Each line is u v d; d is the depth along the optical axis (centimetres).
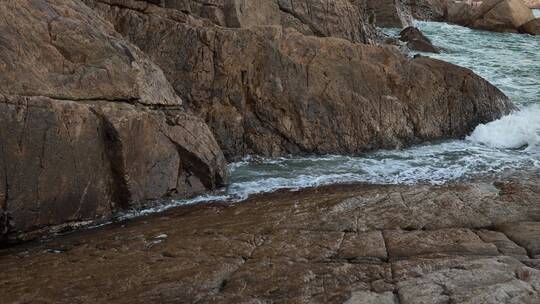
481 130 1230
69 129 722
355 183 924
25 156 673
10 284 514
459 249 546
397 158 1084
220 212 768
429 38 2716
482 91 1275
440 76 1261
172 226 700
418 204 707
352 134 1133
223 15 1327
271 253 560
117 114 784
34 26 753
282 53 1152
